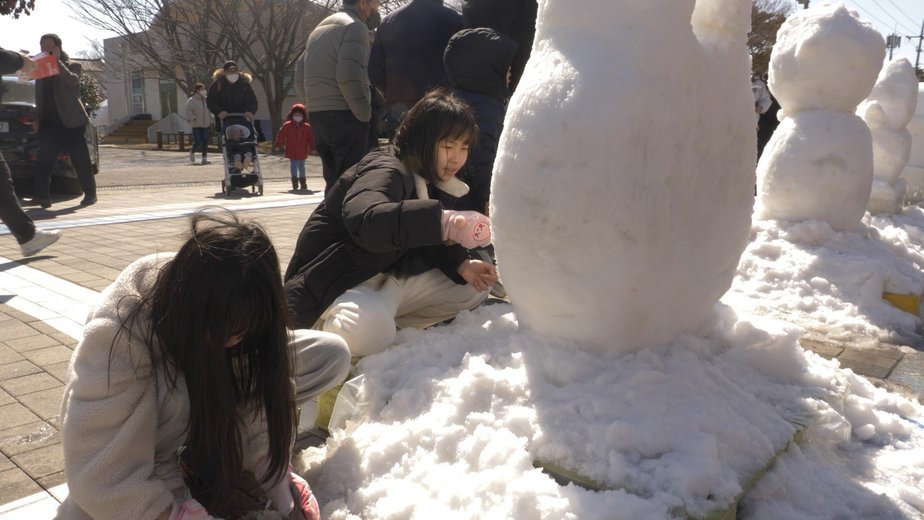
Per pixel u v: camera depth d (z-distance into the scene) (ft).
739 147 7.93
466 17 16.80
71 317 14.05
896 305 15.02
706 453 6.35
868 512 6.95
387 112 19.25
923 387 10.99
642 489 6.11
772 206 16.94
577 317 7.67
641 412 6.83
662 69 7.06
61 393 10.30
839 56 16.06
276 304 5.66
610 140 6.97
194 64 106.22
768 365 8.73
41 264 19.04
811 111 16.74
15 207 19.26
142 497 5.58
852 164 16.16
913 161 26.58
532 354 7.72
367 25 22.04
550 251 7.38
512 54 13.29
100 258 19.83
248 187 43.91
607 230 7.13
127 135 134.82
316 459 7.73
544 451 6.61
